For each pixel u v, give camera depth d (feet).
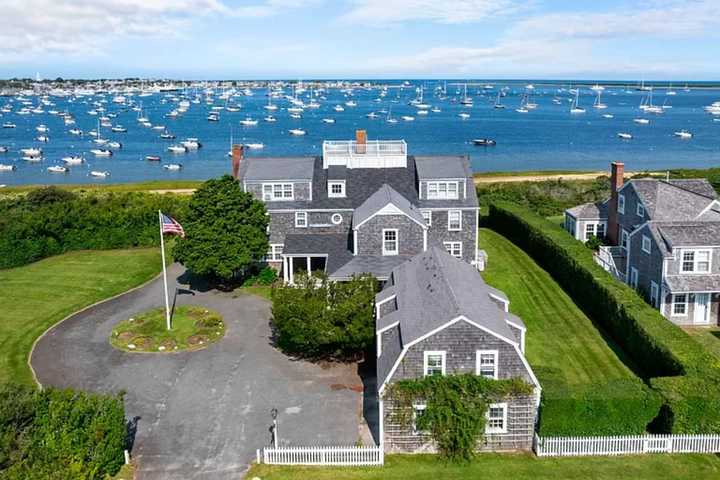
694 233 158.10
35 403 92.63
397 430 103.96
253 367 134.62
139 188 361.30
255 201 182.60
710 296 156.15
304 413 116.16
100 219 223.10
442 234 190.39
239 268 181.98
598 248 206.69
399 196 183.52
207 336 149.38
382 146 203.72
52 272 198.70
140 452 104.83
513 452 104.06
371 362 136.05
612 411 102.27
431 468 99.81
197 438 108.78
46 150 601.62
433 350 102.58
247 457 103.24
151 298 176.14
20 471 81.87
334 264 166.40
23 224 209.15
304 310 130.00
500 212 239.09
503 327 106.63
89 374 132.05
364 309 130.41
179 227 156.66
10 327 155.74
